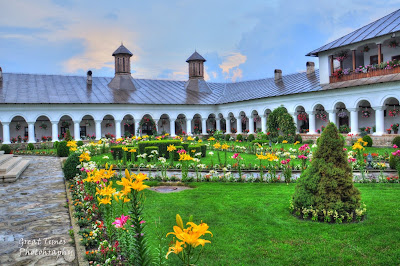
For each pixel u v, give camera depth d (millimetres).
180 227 3475
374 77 25312
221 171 16094
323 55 30297
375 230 6980
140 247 4871
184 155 12938
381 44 25469
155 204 9867
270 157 12203
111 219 6641
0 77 34750
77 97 35125
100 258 5941
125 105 36906
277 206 9125
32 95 33094
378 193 10328
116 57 41750
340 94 27516
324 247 6344
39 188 13305
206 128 44094
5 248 6996
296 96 31469
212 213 8750
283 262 5867
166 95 41500
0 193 12391
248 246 6543
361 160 14289
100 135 35812
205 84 46250
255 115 37688
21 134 35031
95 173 7438
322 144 8031
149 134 41438
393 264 5621
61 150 25812
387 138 23906
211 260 5996
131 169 17453
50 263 6254
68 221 8805
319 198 7789
